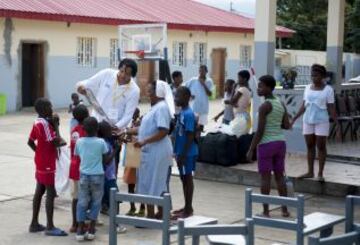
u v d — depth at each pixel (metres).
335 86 13.81
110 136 7.80
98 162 7.14
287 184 8.63
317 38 45.22
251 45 34.06
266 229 7.73
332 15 13.80
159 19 27.89
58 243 7.07
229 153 10.45
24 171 11.12
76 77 24.78
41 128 7.21
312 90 9.62
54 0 24.98
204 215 8.32
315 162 11.18
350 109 13.70
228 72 32.38
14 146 14.05
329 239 4.45
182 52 29.66
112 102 8.22
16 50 22.44
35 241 7.12
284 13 46.31
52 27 23.69
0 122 19.00
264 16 11.67
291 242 7.18
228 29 31.22
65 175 8.65
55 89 24.03
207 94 13.07
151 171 7.56
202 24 29.58
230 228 4.84
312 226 5.70
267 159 8.14
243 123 10.65
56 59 23.97
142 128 7.58
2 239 7.17
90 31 25.20
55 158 7.38
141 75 26.09
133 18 26.50
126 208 8.59
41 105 7.28
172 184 10.22
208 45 30.88
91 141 7.12
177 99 7.89
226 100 12.30
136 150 7.99
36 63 23.59
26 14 21.97
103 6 26.97
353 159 11.30
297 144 11.80
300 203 5.20
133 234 7.46
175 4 32.94
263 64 11.73
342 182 9.56
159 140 7.52
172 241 6.99
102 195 7.28
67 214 8.32
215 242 5.37
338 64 13.87
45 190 7.88
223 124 11.81
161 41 11.88
